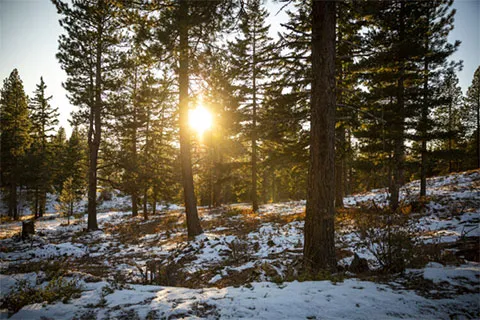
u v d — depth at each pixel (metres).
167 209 34.12
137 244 11.99
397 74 12.25
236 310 3.31
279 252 8.15
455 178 21.70
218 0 6.09
